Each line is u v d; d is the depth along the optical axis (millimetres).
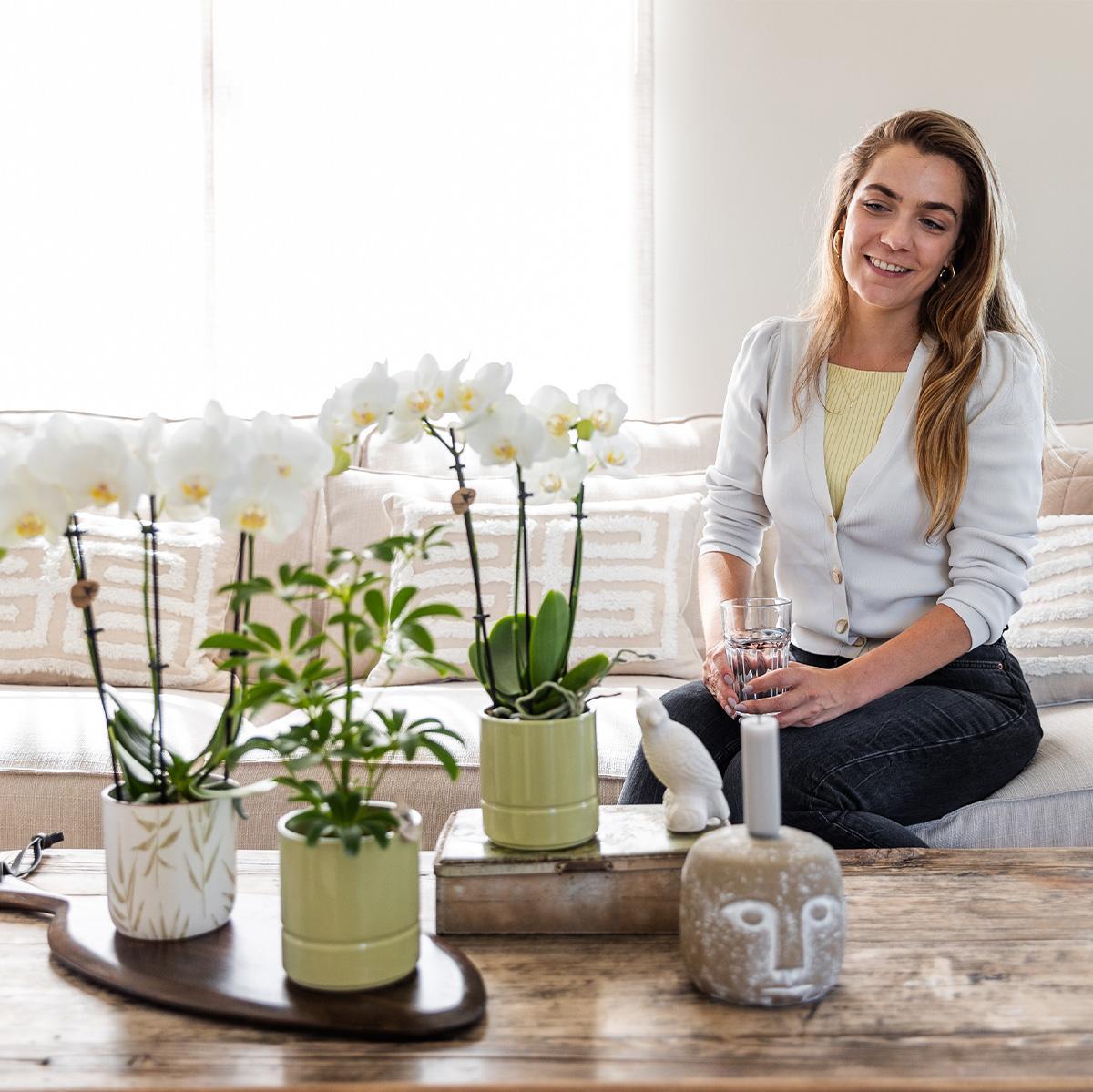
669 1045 904
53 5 3197
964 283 1909
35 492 957
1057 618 2105
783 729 1690
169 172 3201
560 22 3119
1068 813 1753
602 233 3129
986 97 3053
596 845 1142
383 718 1000
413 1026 918
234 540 2451
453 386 1081
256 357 3180
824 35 3094
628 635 2301
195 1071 878
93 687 2309
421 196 3166
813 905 959
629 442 1153
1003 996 971
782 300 3143
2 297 3238
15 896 1206
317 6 3141
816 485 1922
